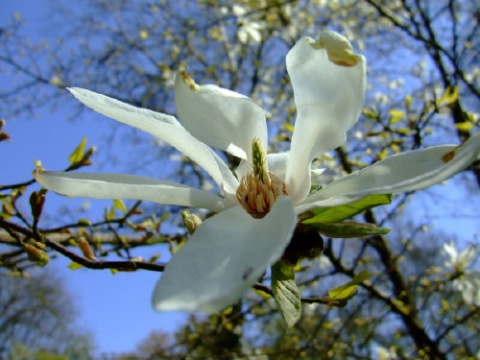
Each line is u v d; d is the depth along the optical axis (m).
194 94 0.13
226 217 0.11
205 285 0.09
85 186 0.12
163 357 0.54
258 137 0.13
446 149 0.11
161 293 0.09
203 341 0.55
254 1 0.78
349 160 0.60
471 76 0.74
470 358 0.55
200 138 0.13
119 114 0.13
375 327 0.55
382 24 0.87
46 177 0.12
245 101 0.13
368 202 0.13
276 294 0.12
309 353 0.62
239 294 0.09
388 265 0.60
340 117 0.13
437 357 0.49
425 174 0.11
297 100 0.13
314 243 0.13
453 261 0.52
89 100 0.12
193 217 0.14
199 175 0.94
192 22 0.96
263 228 0.11
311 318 0.65
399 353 0.58
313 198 0.13
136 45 1.00
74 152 0.23
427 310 0.58
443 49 0.53
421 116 0.41
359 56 0.12
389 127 0.42
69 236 0.28
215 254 0.10
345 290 0.17
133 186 0.12
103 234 0.31
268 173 0.14
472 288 0.50
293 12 0.90
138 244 0.31
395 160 0.12
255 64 0.96
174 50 0.96
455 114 0.49
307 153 0.13
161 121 0.13
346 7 0.84
